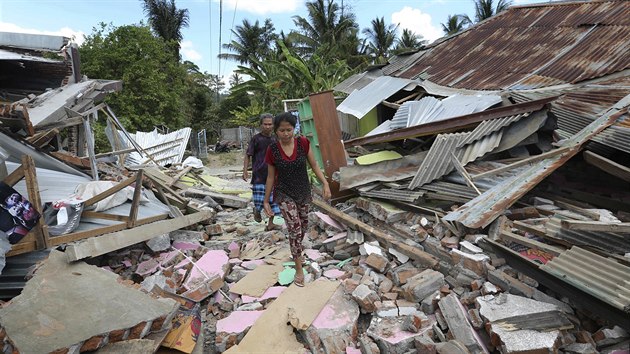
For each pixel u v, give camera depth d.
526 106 4.80
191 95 33.03
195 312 3.14
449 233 3.68
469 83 7.91
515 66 7.79
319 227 5.07
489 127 4.85
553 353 2.25
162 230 4.73
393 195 4.56
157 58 21.80
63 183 5.32
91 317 2.50
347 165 5.79
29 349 2.16
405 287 3.18
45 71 10.35
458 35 10.77
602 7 8.46
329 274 3.77
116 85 11.36
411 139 6.50
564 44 7.81
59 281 2.80
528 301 2.64
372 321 2.97
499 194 3.73
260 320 3.08
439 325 2.84
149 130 21.23
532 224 3.35
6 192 3.43
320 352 2.76
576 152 4.09
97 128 16.86
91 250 3.52
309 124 7.44
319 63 19.42
